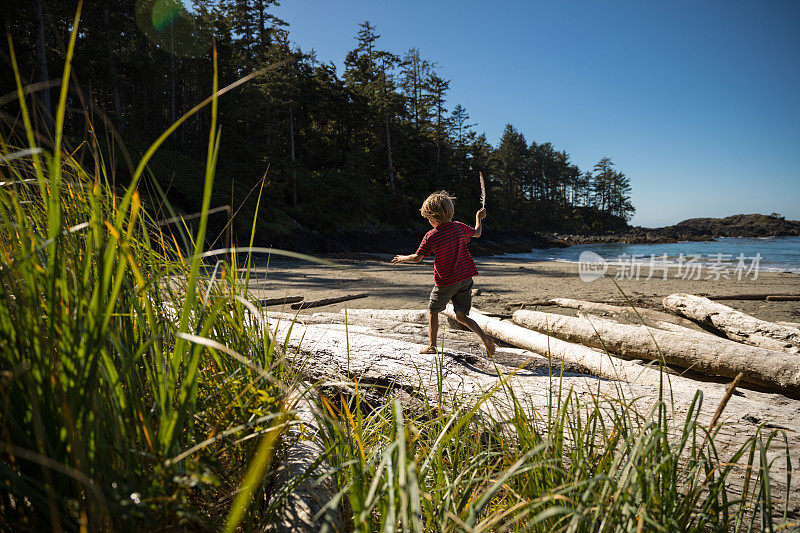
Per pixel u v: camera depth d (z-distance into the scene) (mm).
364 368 3285
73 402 838
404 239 42188
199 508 1207
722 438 2119
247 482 1095
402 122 58594
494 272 18375
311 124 48625
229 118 36406
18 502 887
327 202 38594
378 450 1600
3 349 862
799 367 3096
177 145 34312
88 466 870
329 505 960
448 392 2816
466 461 1771
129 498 919
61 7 16406
